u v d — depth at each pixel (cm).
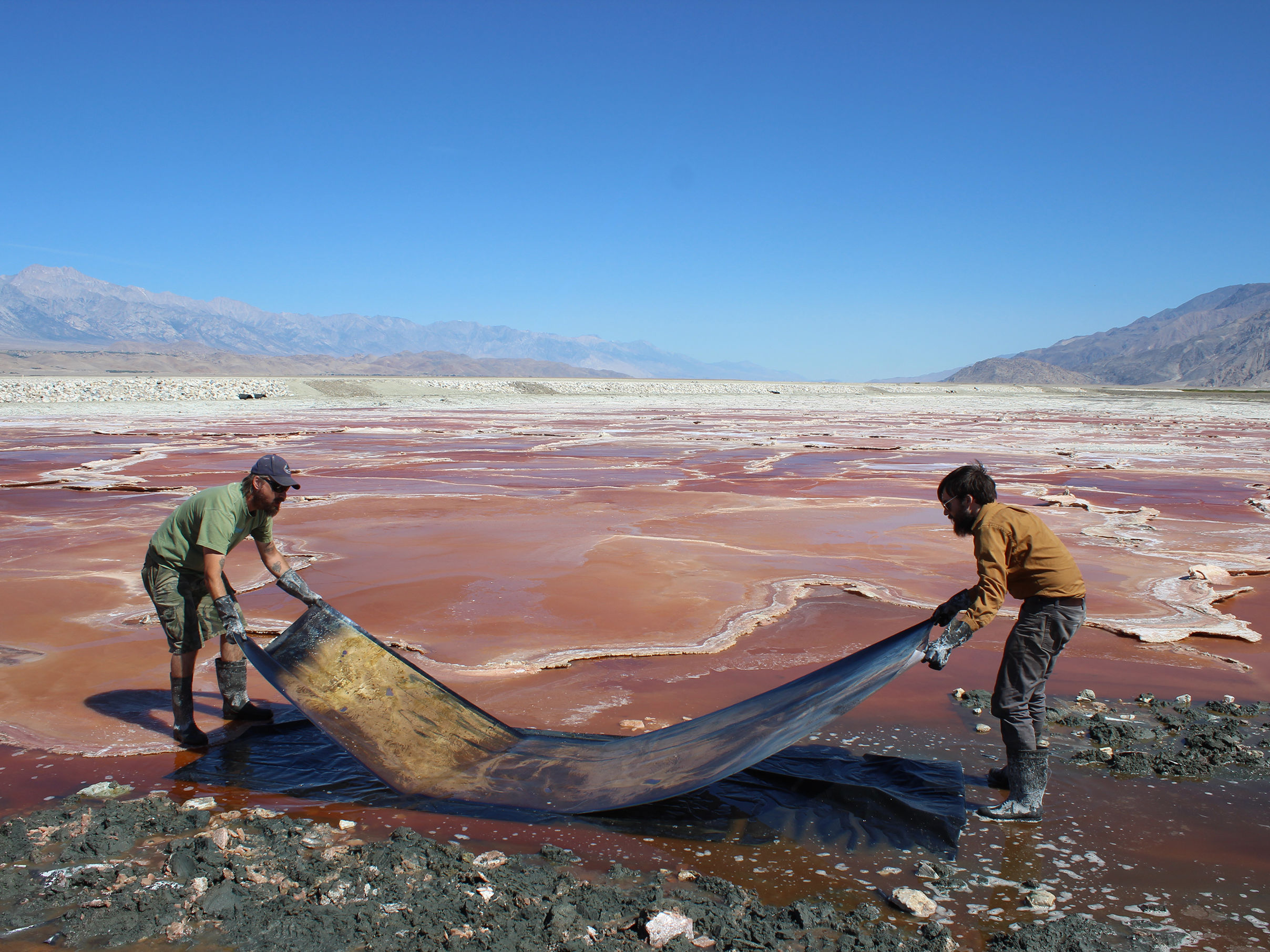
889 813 373
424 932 287
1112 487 1547
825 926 294
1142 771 421
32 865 329
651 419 3850
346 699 420
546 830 360
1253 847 349
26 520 1102
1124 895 314
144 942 281
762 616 692
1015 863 336
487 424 3347
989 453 2228
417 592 755
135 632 638
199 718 487
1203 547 975
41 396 4488
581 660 593
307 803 388
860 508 1245
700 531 1061
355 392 6153
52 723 475
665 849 346
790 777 405
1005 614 714
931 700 525
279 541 980
